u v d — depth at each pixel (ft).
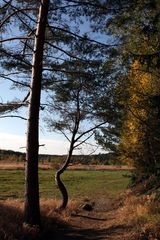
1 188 156.15
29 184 54.60
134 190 98.89
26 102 56.29
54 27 56.08
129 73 68.03
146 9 54.44
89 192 148.36
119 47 58.39
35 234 49.93
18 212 57.62
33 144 54.65
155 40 58.90
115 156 106.01
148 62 58.75
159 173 83.51
